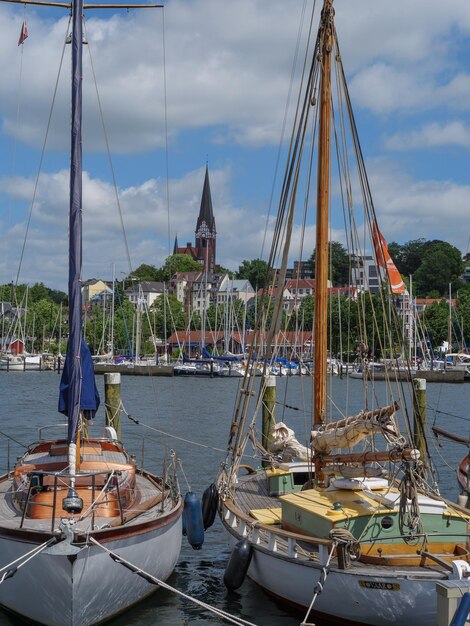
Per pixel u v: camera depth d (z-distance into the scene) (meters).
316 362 17.25
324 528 13.88
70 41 15.33
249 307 156.88
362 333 20.89
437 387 87.50
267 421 28.19
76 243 14.37
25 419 51.38
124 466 16.31
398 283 26.61
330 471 15.70
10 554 13.34
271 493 18.89
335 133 19.30
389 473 17.03
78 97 14.63
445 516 13.88
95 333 123.94
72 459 13.98
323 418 17.12
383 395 66.81
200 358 120.31
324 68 17.66
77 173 14.47
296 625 14.34
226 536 20.44
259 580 15.62
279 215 19.61
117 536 13.39
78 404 14.17
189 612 15.01
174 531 15.61
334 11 17.81
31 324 150.25
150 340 145.50
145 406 62.75
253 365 20.47
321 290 17.30
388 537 13.22
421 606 12.55
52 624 13.27
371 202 19.12
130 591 14.23
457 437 26.78
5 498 16.22
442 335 127.38
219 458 33.22
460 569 11.67
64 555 12.41
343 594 13.15
